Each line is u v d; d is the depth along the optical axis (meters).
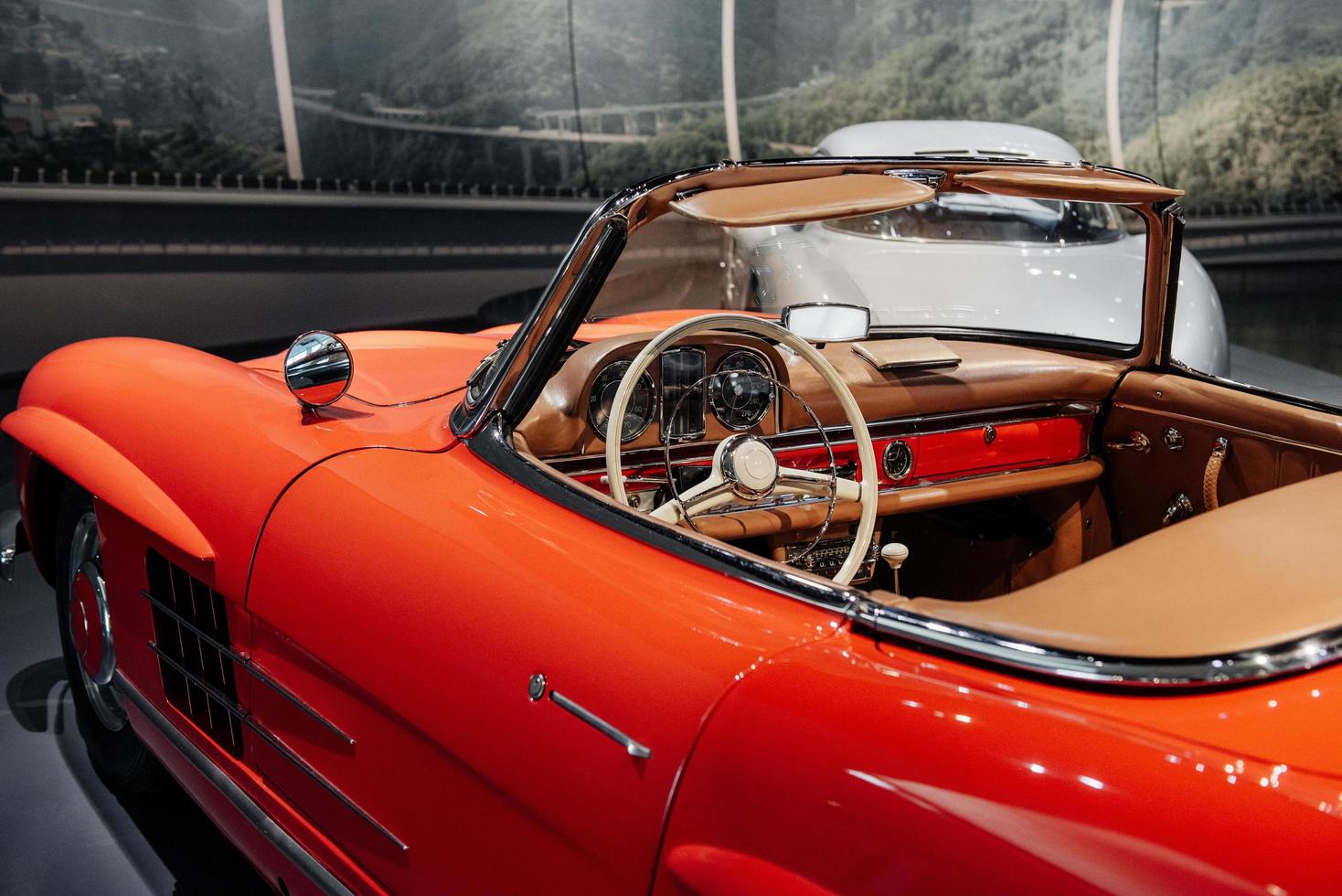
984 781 0.86
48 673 2.95
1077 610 1.06
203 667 1.79
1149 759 0.85
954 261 4.14
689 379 1.79
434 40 9.18
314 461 1.59
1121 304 4.06
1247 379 6.73
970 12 11.79
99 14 7.29
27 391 2.22
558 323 1.48
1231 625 1.00
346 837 1.50
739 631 1.07
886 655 1.01
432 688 1.26
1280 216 13.21
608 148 10.59
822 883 0.90
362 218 8.95
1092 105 12.48
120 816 2.35
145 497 1.75
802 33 11.34
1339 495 1.34
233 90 8.05
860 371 1.96
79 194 7.26
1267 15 12.52
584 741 1.09
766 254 2.29
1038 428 2.13
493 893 1.24
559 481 1.37
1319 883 0.75
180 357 2.13
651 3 10.50
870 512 1.64
